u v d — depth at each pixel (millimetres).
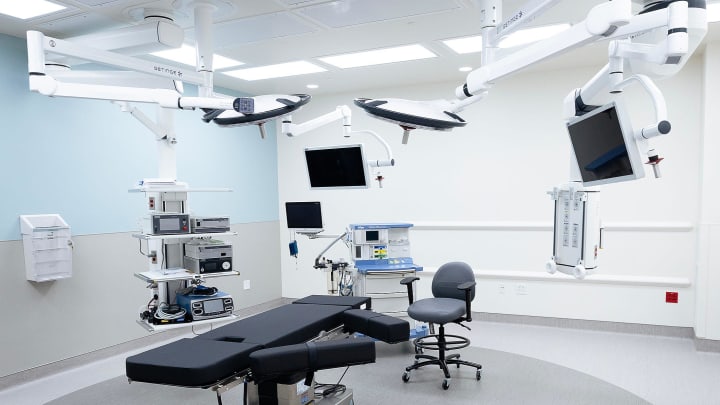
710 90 4059
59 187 3980
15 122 3701
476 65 4699
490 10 2174
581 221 2717
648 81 1863
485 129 5312
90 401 3410
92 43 3090
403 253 4539
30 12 3109
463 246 5430
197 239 4066
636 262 4672
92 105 4227
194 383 1968
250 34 3596
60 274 3795
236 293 5680
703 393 3361
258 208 6062
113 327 4359
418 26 3494
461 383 3602
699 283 4172
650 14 1485
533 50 1798
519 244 5180
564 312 4969
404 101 2393
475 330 4988
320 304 3205
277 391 2465
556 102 4988
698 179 4426
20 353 3703
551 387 3498
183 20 3248
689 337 4516
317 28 3492
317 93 6027
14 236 3686
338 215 6074
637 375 3697
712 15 3371
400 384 3605
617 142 2104
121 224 4445
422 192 5637
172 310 3635
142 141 4641
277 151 6422
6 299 3627
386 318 2791
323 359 2191
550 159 5043
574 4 3016
